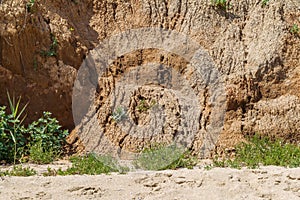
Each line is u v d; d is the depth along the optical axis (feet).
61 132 39.04
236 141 39.73
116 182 31.76
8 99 39.58
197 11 43.68
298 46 42.45
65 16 42.57
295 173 32.37
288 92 41.29
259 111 40.63
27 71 40.09
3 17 39.32
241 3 43.98
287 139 40.06
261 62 41.63
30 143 37.96
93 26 43.47
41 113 40.37
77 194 31.01
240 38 43.04
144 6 44.01
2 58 39.40
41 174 33.22
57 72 40.78
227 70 41.65
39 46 40.52
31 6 40.22
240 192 31.35
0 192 30.81
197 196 31.07
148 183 31.71
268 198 31.12
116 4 44.06
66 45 41.32
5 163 36.35
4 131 37.68
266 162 35.63
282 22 42.96
